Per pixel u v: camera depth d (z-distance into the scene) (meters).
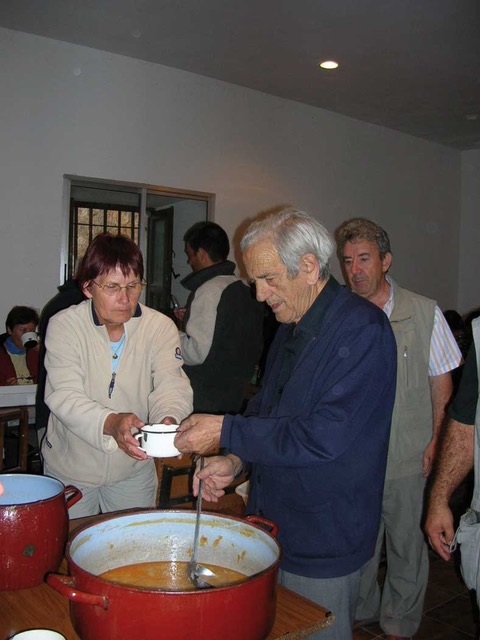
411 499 2.16
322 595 1.30
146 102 4.40
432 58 4.24
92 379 1.59
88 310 1.57
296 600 1.07
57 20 3.71
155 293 4.84
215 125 4.77
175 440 1.28
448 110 5.47
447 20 3.63
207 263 2.92
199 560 1.12
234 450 1.25
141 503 1.70
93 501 1.67
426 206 6.55
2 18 3.69
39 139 3.98
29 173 3.96
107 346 1.58
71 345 1.54
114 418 1.40
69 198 4.16
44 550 1.05
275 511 1.35
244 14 3.59
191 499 1.82
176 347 1.71
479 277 6.87
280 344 1.51
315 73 4.57
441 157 6.68
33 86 3.94
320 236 1.29
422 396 2.14
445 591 2.90
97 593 0.83
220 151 4.82
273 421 1.24
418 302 2.15
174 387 1.62
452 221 6.87
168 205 4.82
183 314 3.31
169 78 4.50
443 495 1.58
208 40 3.99
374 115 5.64
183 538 1.13
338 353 1.26
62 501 1.11
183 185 4.62
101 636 0.83
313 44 4.02
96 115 4.19
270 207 5.15
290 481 1.31
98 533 1.07
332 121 5.56
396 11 3.52
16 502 1.23
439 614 2.69
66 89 4.06
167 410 1.54
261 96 5.03
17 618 0.97
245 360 2.86
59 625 0.96
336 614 1.31
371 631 2.45
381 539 2.35
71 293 2.05
